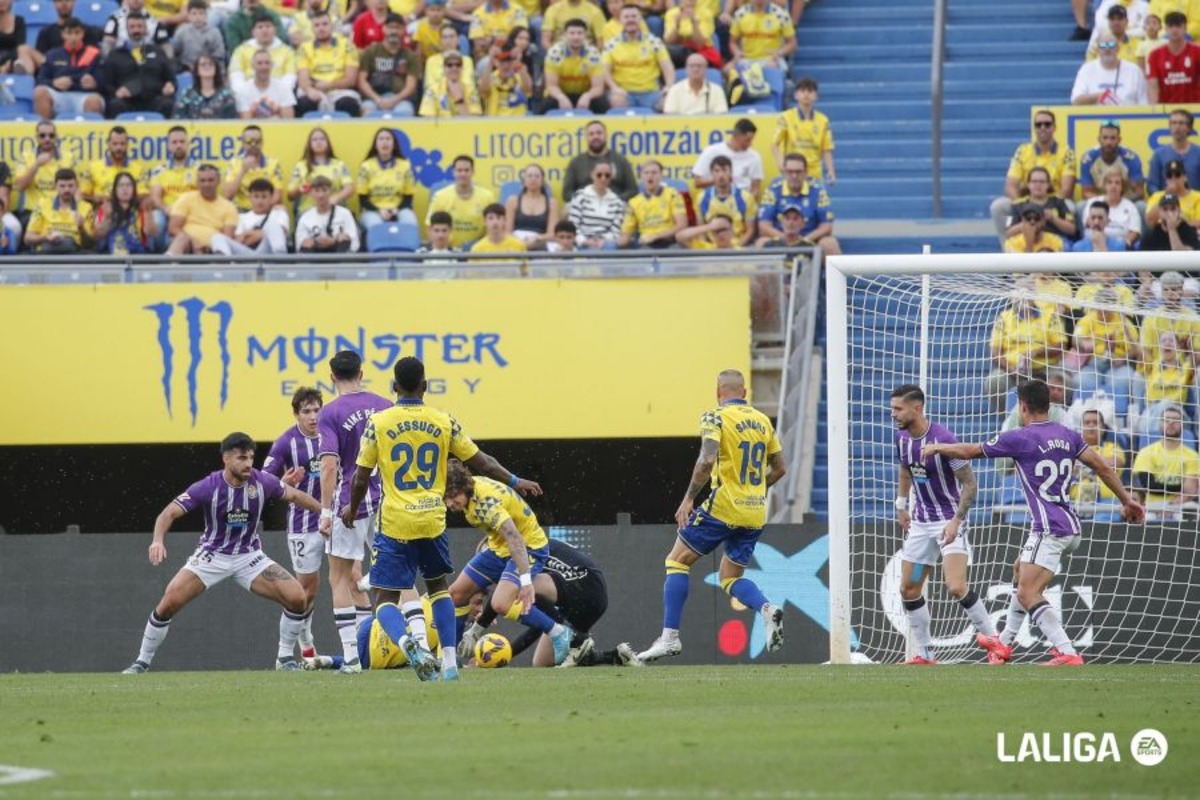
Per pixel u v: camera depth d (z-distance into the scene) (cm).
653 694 3425
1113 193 6644
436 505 3706
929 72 7944
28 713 3156
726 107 7369
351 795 2033
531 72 7550
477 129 6938
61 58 7394
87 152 6919
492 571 4859
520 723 2839
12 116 7475
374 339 6172
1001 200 6794
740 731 2689
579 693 3462
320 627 5431
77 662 5466
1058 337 5578
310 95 7419
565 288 6156
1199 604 5203
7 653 5469
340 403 4469
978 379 5709
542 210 6744
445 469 3759
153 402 6175
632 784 2100
